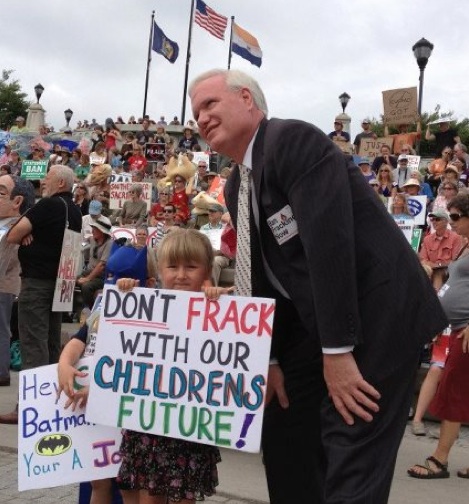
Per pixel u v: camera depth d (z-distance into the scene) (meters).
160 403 2.81
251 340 2.70
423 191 13.84
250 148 2.70
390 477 2.43
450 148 17.08
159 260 3.05
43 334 6.16
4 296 7.28
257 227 2.70
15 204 6.97
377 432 2.42
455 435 5.21
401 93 19.28
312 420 2.94
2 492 4.46
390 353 2.42
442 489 4.90
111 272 3.53
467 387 5.13
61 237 6.16
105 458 3.18
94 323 3.29
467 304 5.16
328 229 2.35
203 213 12.65
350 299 2.35
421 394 6.50
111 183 15.28
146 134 24.47
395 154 19.00
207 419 2.73
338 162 2.44
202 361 2.76
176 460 2.82
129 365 2.87
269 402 3.03
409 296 2.46
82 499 3.61
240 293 2.82
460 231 5.50
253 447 2.66
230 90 2.71
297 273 2.57
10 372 8.33
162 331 2.84
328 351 2.35
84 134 27.56
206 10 29.08
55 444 3.18
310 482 2.95
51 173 6.29
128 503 3.16
